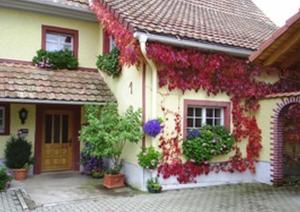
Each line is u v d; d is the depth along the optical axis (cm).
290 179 1112
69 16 1287
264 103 1137
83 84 1194
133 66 1071
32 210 788
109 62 1189
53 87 1120
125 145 1091
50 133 1248
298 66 1077
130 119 988
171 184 1015
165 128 1012
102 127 1005
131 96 1083
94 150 1027
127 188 1022
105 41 1284
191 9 1300
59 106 1259
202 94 1074
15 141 1143
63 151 1272
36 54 1230
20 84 1075
